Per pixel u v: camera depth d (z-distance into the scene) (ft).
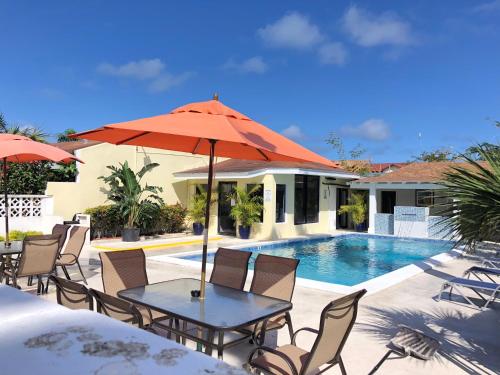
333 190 83.20
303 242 67.31
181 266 39.11
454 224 16.52
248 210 63.67
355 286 31.04
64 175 63.57
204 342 14.56
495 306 26.32
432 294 29.43
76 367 4.95
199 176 67.72
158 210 64.49
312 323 22.21
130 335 6.07
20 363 5.04
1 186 54.54
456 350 18.83
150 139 19.08
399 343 16.21
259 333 16.51
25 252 25.44
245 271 20.77
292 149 14.94
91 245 53.62
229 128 13.83
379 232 75.46
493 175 15.75
